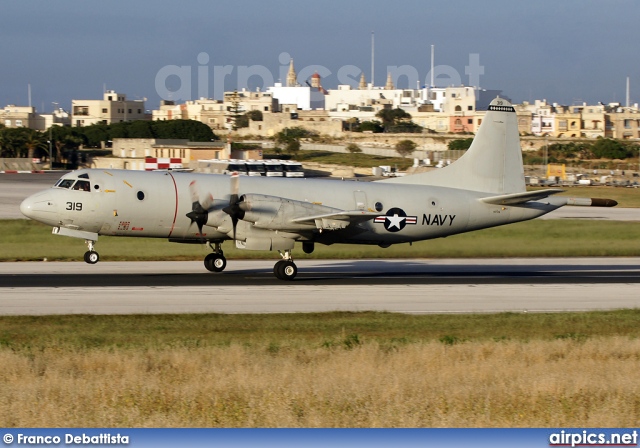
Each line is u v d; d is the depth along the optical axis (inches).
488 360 2645.2
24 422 1993.1
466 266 5708.7
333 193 4891.7
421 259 6146.7
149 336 3043.8
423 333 3206.2
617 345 2920.8
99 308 3607.3
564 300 4136.3
